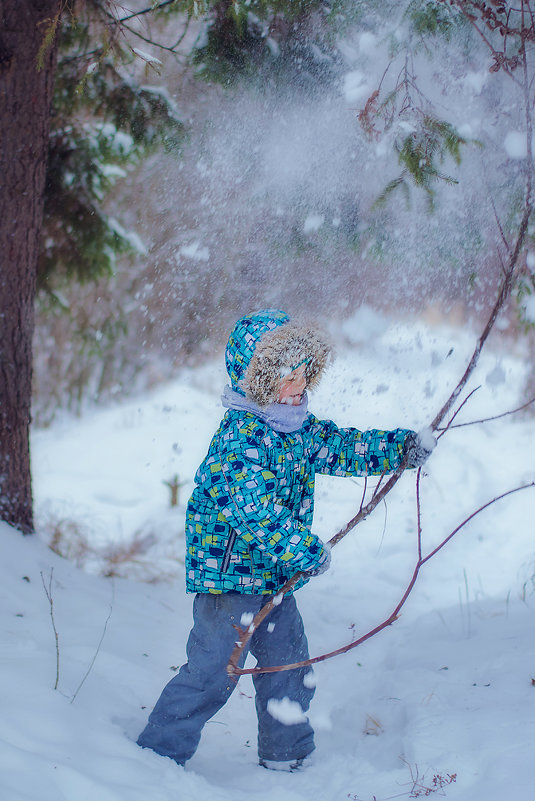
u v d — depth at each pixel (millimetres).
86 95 4949
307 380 2301
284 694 2406
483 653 3133
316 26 4809
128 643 3248
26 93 3973
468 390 7016
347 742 2627
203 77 4977
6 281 4055
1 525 4031
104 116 5031
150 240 6484
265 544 2156
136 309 7629
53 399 8258
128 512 5945
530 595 4008
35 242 4141
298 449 2309
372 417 6320
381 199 4344
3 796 1719
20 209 4039
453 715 2525
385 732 2623
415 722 2504
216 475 2236
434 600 4324
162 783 2096
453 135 3848
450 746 2303
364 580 4719
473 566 4816
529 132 2312
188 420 7824
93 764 2061
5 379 4051
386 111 3904
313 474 2414
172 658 3201
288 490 2293
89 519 5637
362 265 5902
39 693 2373
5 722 2119
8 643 2873
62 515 5629
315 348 2240
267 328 2268
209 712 2309
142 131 5078
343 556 5152
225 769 2447
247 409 2258
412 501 6039
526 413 7031
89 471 6910
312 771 2393
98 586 3971
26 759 1912
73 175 5168
